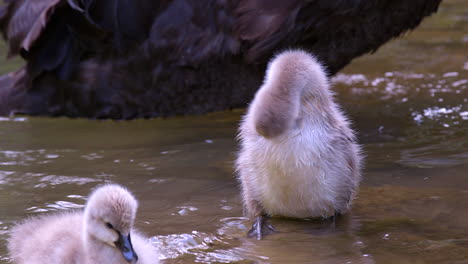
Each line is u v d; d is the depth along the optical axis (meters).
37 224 8.51
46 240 8.01
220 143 12.25
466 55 17.55
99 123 13.67
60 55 13.67
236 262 8.03
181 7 13.16
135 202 7.52
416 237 8.59
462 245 8.33
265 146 9.09
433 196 9.77
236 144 12.18
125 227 7.32
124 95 13.70
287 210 9.34
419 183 10.23
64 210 9.39
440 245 8.34
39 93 13.98
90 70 13.65
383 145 11.87
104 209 7.34
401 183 10.26
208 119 13.70
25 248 8.10
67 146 12.20
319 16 12.53
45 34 13.55
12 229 8.80
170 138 12.59
